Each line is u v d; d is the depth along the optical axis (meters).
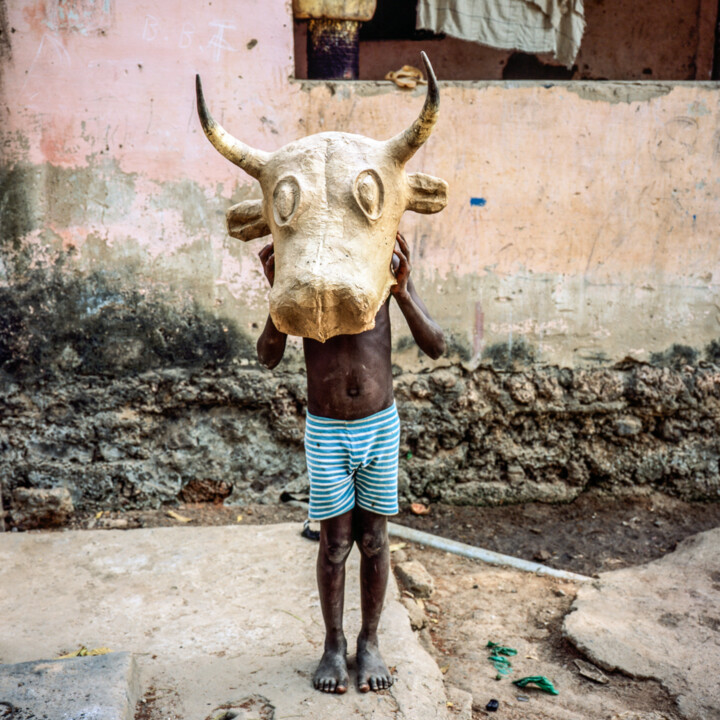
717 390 4.97
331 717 2.77
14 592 3.76
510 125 4.64
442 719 2.83
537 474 5.10
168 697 2.91
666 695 3.22
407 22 6.86
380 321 2.86
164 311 4.73
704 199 4.77
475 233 4.76
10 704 2.62
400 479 5.02
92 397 4.79
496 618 3.90
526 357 4.93
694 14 6.91
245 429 4.90
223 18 4.46
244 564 4.02
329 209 2.43
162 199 4.62
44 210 4.58
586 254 4.82
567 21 4.89
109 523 4.73
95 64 4.46
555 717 3.12
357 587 3.72
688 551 4.38
